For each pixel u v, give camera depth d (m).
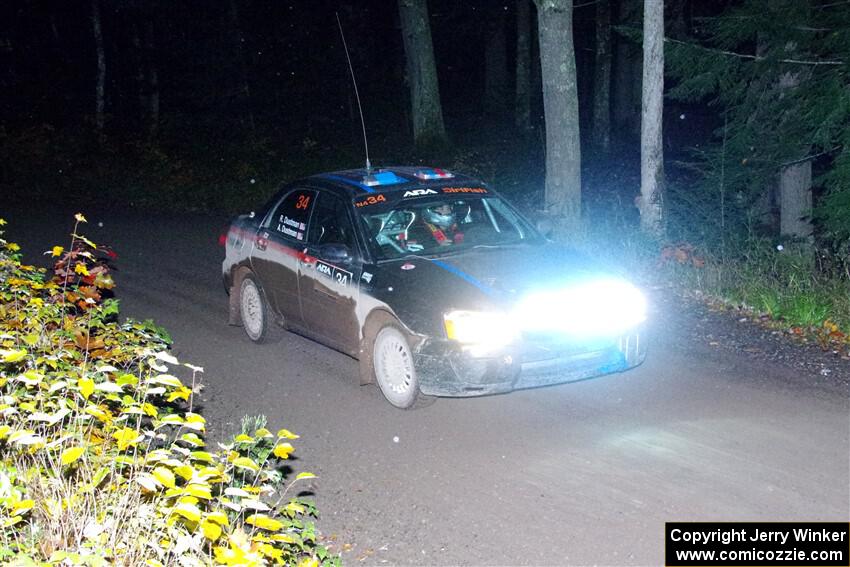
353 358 8.52
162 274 12.62
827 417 6.92
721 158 13.70
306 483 6.05
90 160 23.67
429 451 6.51
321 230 8.21
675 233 13.05
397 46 37.34
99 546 3.80
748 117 14.63
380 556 5.11
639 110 29.91
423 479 6.06
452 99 38.41
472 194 8.35
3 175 22.31
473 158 23.72
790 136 13.80
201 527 3.84
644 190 13.15
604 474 6.04
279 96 34.62
